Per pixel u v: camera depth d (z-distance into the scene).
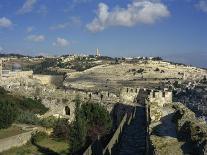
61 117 68.44
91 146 39.47
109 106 67.31
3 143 49.84
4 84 90.69
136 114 63.28
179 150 20.70
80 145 45.16
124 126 52.56
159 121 33.41
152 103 48.78
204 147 18.19
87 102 65.88
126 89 74.25
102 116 57.22
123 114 62.78
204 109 93.44
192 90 156.12
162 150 20.94
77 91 72.38
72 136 46.25
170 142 23.00
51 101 70.44
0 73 125.88
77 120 46.28
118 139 43.88
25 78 141.38
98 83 180.38
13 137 51.91
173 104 41.62
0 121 56.16
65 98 70.19
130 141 43.81
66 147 53.16
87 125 53.16
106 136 51.94
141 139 44.56
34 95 74.25
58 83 187.62
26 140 54.66
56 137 58.06
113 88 130.38
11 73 140.25
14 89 77.75
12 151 50.47
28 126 59.25
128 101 71.75
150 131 28.81
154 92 55.00
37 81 146.25
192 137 21.50
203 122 24.73
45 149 52.16
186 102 118.88
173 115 35.72
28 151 51.03
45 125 60.75
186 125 24.75
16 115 60.38
